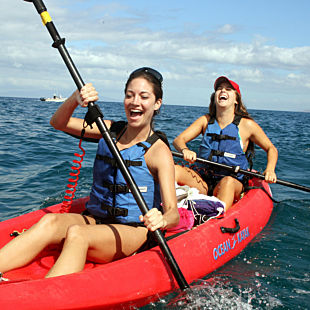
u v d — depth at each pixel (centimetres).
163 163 233
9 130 1013
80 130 265
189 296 232
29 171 554
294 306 238
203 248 272
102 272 207
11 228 271
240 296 246
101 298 200
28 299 179
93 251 219
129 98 240
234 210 338
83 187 482
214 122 407
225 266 291
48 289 186
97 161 252
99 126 233
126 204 240
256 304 238
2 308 173
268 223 390
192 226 306
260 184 446
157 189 246
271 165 393
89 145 817
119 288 209
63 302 187
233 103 395
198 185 372
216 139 398
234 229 310
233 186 367
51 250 245
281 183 405
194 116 2578
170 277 234
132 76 242
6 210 394
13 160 619
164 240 223
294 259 309
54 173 546
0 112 1828
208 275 272
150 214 210
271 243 340
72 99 247
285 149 952
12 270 221
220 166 384
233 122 397
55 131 1049
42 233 221
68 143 829
